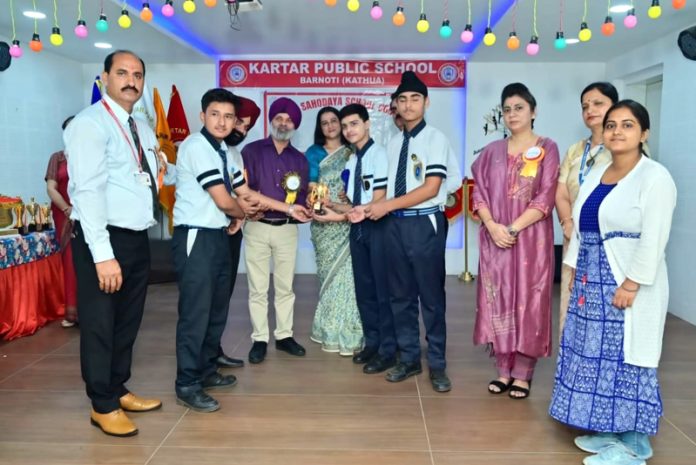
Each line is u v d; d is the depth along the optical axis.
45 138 5.59
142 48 5.57
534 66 6.26
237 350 3.67
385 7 4.47
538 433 2.48
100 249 2.23
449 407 2.76
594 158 2.64
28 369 3.31
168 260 6.10
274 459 2.24
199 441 2.40
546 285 2.78
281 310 3.61
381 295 3.24
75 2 4.07
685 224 4.50
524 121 2.78
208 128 2.69
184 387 2.74
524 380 2.89
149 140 2.54
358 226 3.32
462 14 4.68
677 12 4.15
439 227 2.98
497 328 2.84
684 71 4.53
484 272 2.87
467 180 6.19
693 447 2.35
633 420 2.15
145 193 2.42
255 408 2.74
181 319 2.72
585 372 2.24
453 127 6.42
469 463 2.21
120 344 2.58
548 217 2.78
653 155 5.61
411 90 2.90
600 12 4.26
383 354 3.30
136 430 2.45
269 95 6.43
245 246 3.47
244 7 3.55
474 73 6.32
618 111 2.12
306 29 5.21
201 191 2.66
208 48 6.00
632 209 2.08
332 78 6.38
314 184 3.47
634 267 2.06
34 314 4.12
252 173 3.38
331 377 3.18
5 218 4.05
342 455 2.28
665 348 3.76
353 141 3.28
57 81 5.81
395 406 2.77
